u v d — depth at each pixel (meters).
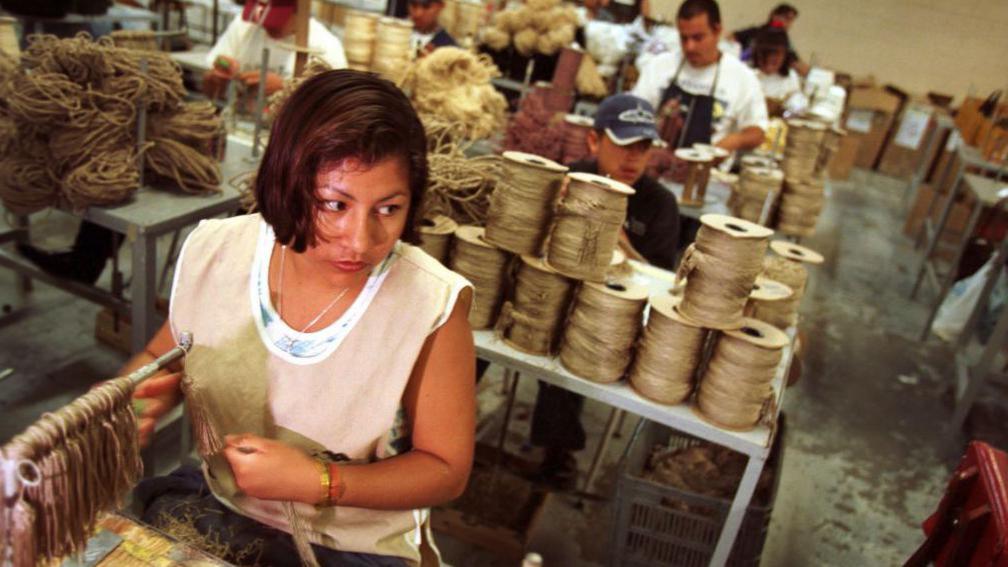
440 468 1.17
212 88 3.75
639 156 2.63
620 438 3.11
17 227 2.80
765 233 1.71
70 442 0.89
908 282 5.70
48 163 2.17
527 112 3.53
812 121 3.61
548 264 1.85
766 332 1.81
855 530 2.88
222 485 1.30
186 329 1.19
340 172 0.95
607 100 2.68
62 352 2.95
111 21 4.93
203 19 6.88
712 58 4.28
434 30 4.55
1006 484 1.60
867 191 8.05
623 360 1.85
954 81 8.58
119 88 2.17
